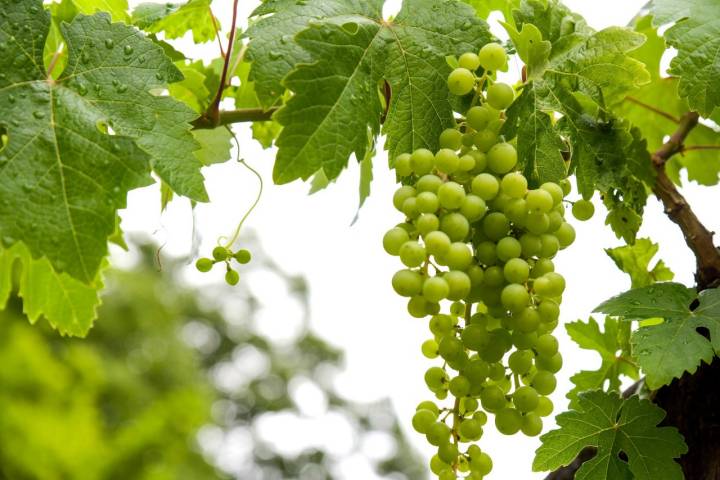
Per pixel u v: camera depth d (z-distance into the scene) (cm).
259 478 1567
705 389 149
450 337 143
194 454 806
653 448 146
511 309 141
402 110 144
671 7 147
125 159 142
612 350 157
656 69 168
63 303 155
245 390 1555
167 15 158
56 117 142
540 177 143
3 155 141
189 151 143
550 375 144
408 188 143
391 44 144
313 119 140
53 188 141
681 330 145
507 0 160
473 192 142
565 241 145
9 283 155
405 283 140
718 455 149
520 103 144
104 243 140
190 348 1052
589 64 145
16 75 143
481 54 143
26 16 144
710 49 145
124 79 144
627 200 152
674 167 170
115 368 805
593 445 147
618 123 146
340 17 143
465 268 141
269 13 143
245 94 162
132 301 955
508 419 143
